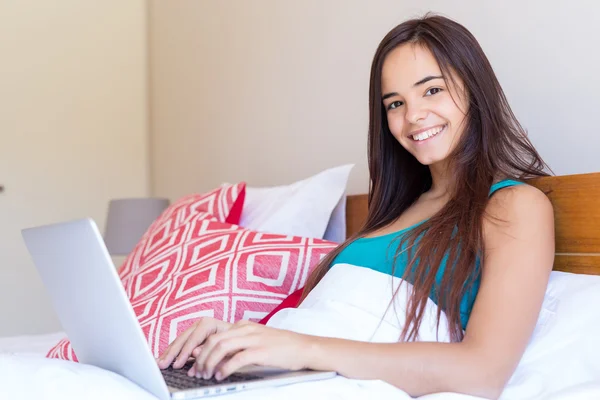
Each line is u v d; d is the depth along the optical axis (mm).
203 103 3338
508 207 1252
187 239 1882
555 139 1647
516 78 1746
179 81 3607
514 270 1174
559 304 1247
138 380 1011
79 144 3943
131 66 4070
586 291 1234
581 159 1585
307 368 1105
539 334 1221
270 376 1066
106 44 4027
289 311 1317
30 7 3869
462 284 1233
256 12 2869
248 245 1741
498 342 1104
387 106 1494
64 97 3922
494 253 1214
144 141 4078
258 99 2869
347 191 2355
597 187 1341
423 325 1221
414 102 1416
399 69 1430
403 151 1582
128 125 4051
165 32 3775
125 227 3150
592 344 1144
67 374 963
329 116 2445
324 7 2455
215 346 1079
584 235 1363
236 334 1099
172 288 1681
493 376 1079
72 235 1004
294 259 1685
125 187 4031
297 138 2621
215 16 3209
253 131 2910
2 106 3783
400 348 1097
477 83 1396
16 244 3770
